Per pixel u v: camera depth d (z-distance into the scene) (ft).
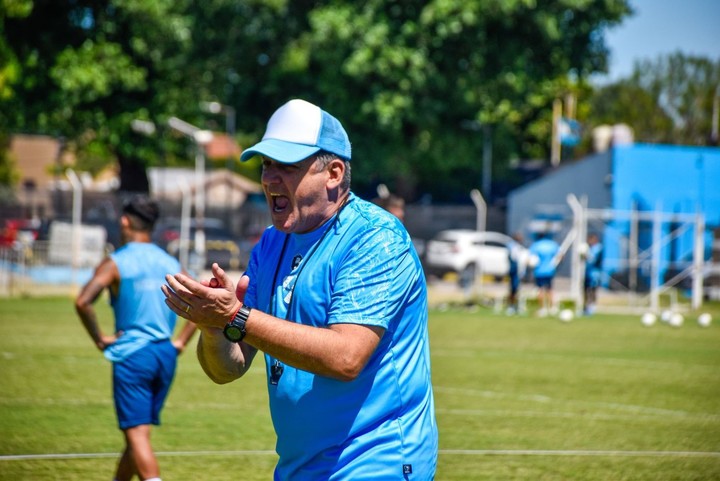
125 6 347.56
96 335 66.08
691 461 85.66
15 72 321.52
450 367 153.17
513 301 274.36
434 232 446.19
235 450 88.02
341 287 36.14
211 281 35.42
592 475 79.66
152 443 90.89
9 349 161.79
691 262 344.90
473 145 428.56
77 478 76.48
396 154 405.59
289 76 405.59
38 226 333.21
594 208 375.25
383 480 36.52
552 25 377.50
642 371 151.23
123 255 66.54
